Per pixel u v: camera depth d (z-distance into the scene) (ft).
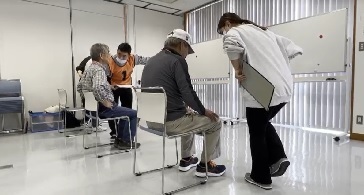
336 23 11.23
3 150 10.14
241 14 16.69
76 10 16.67
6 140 12.21
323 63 11.78
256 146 5.96
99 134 13.38
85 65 15.20
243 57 5.65
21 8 14.89
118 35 18.47
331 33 11.42
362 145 9.93
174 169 7.50
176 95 6.16
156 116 5.83
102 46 9.52
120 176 6.96
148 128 6.61
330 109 12.42
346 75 11.23
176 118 6.12
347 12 10.86
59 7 16.07
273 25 13.88
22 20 14.96
